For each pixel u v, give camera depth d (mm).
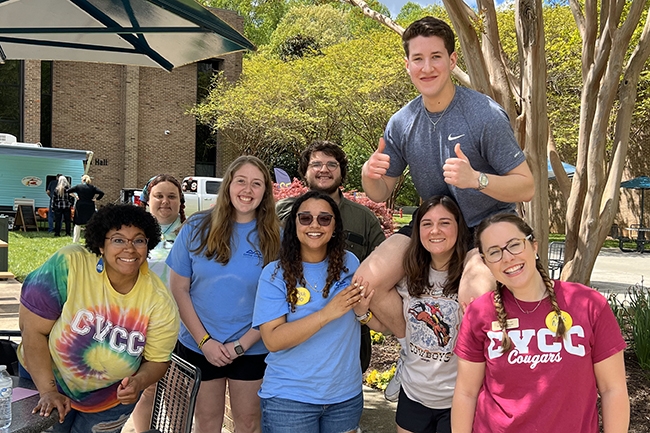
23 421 2352
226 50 3582
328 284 2879
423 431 2961
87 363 2662
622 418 2211
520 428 2258
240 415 3393
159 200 4230
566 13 17250
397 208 32062
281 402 2830
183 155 26406
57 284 2596
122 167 25031
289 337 2756
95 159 24578
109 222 2582
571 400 2221
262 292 2898
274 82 23703
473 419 2426
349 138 26219
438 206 2727
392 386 3285
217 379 3420
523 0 4613
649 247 21500
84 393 2746
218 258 3275
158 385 3145
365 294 2836
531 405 2232
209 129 27562
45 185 19422
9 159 18844
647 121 22438
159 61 4180
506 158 2676
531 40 4641
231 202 3305
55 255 2658
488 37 4844
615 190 5312
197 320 3338
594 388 2262
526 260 2283
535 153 4770
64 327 2604
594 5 5199
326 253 2953
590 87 5281
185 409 2820
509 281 2299
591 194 5250
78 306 2615
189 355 3441
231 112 24500
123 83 24797
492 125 2672
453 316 2795
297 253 2887
